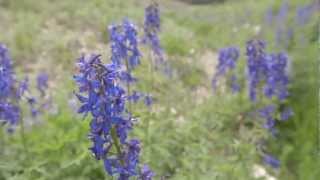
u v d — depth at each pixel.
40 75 0.96
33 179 0.68
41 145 0.75
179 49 1.31
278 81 0.91
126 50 0.72
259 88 0.94
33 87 1.05
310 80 1.14
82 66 0.46
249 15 1.92
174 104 0.97
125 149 0.49
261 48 0.88
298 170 0.96
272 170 0.91
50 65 1.20
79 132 0.76
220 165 0.76
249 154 0.82
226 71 1.09
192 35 1.59
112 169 0.49
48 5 1.66
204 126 0.83
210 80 1.17
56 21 1.50
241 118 0.91
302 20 1.51
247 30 1.67
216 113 0.88
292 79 1.15
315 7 1.67
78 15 1.54
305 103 1.11
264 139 0.91
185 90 1.06
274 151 1.00
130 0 1.91
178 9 2.11
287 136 1.06
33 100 0.79
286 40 1.36
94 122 0.47
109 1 1.75
